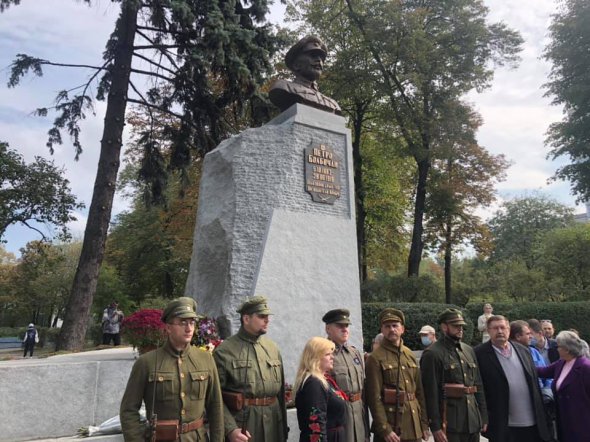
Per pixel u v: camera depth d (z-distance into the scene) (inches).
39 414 198.7
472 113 952.9
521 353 192.9
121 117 565.6
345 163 311.1
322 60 325.1
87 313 521.7
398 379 174.7
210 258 281.1
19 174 774.5
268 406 155.7
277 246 270.1
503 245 1872.5
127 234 1268.5
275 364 162.1
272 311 257.4
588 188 956.0
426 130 844.6
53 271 1393.9
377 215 1040.2
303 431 141.8
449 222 988.6
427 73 844.0
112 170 551.8
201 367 140.6
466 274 1216.2
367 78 825.5
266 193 280.7
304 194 290.0
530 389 186.1
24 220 787.4
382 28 812.6
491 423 187.3
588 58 893.8
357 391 172.6
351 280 289.3
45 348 1056.8
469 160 978.7
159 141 772.0
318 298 273.9
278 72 823.7
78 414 208.1
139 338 234.5
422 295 769.6
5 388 192.5
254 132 290.2
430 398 181.0
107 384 217.3
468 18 858.8
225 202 282.5
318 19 884.6
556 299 1035.9
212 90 678.5
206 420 157.4
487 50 874.1
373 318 564.1
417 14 813.9
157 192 673.0
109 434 198.2
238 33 584.4
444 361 184.1
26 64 543.8
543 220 1856.5
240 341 161.5
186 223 812.0
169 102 653.9
